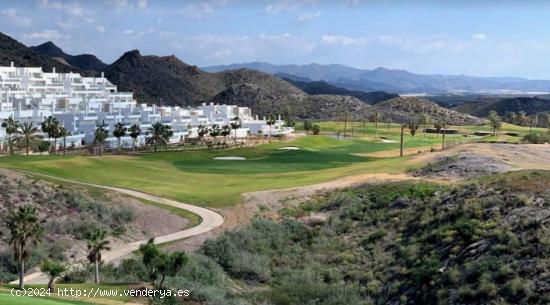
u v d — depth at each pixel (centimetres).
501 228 5584
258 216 7988
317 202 8369
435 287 5191
